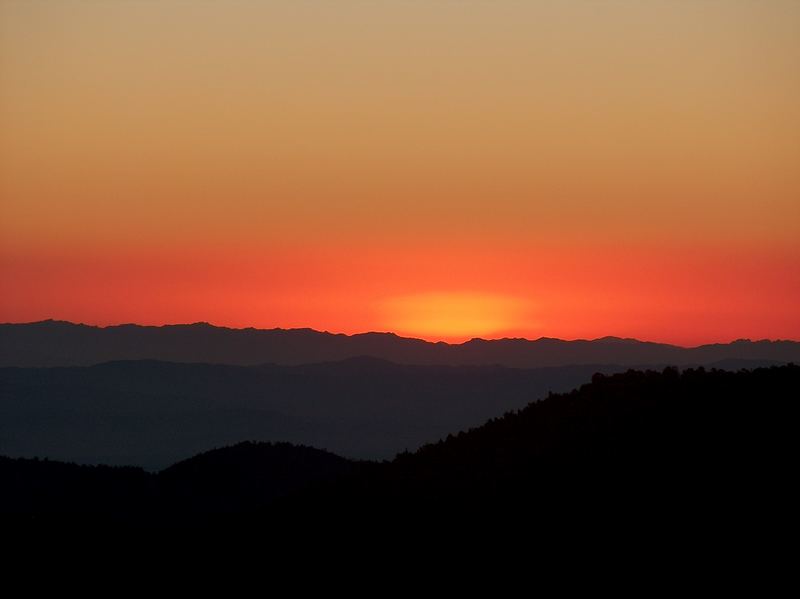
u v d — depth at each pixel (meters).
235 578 89.81
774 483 80.25
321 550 90.50
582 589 75.25
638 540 78.31
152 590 91.00
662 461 86.06
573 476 88.06
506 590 77.31
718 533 77.00
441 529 87.50
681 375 103.31
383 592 81.12
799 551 73.88
